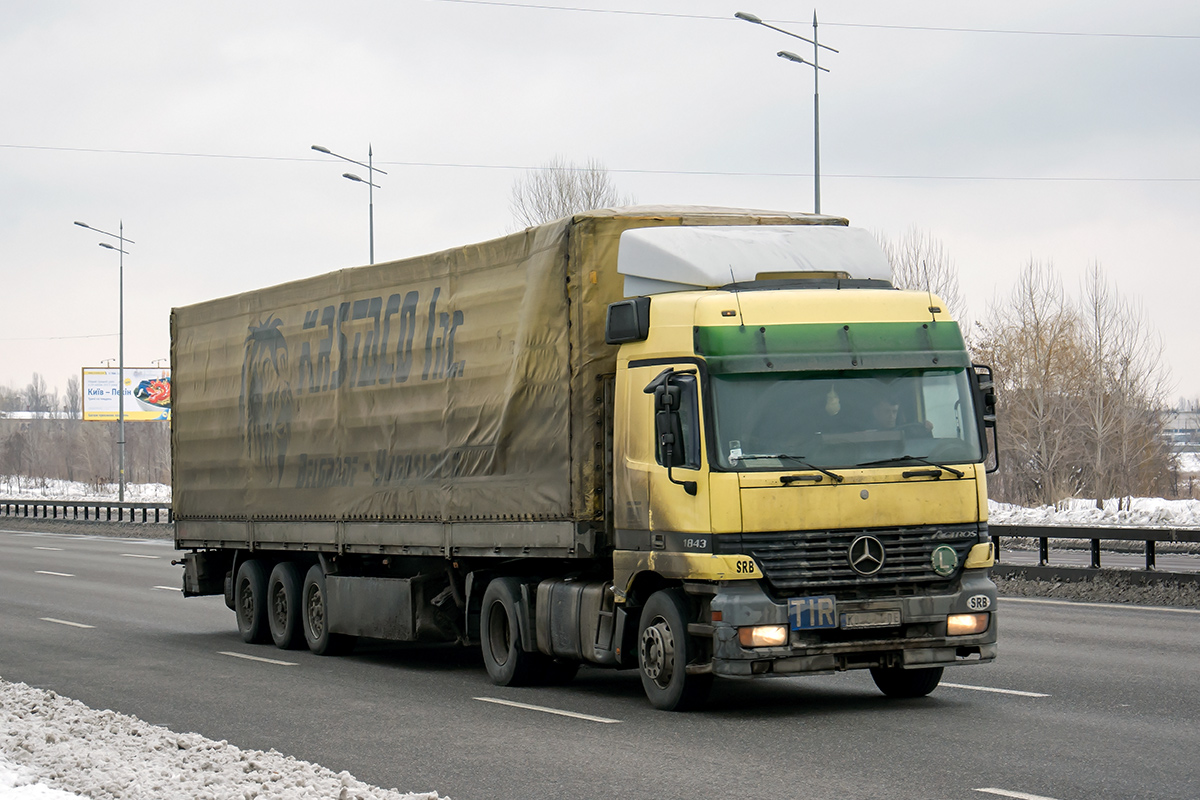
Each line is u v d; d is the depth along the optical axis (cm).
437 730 1055
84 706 1128
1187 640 1479
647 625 1114
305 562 1723
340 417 1576
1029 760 859
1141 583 1969
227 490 1847
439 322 1398
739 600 1015
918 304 1094
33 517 5722
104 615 2125
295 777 815
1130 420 4997
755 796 780
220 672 1459
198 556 1967
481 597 1369
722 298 1063
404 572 1514
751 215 1260
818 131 3125
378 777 877
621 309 1120
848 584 1032
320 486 1619
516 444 1267
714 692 1216
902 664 1043
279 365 1717
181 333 1995
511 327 1280
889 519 1045
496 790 826
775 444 1040
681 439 1052
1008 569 2197
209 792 767
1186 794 756
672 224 1221
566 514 1190
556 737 1005
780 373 1054
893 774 827
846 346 1064
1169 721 991
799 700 1152
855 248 1168
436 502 1393
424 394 1419
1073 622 1681
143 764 861
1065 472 4969
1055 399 4953
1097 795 757
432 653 1658
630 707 1143
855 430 1055
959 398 1085
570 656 1207
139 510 6272
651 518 1088
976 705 1091
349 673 1447
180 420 1986
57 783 808
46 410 19762
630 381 1121
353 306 1559
